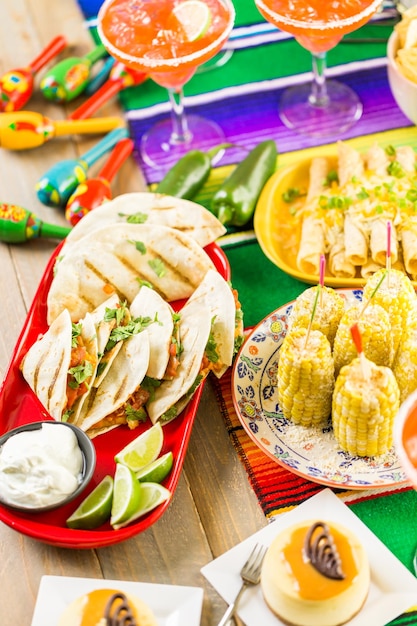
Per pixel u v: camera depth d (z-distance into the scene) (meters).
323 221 1.19
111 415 1.05
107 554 0.99
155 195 1.19
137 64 1.24
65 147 1.39
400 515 0.99
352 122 1.37
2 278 1.24
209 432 1.07
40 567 0.99
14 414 1.07
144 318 1.08
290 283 1.20
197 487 1.03
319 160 1.26
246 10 1.55
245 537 0.99
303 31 1.25
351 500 1.00
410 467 0.88
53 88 1.42
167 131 1.39
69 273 1.12
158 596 0.93
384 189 1.19
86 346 1.06
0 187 1.34
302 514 0.97
